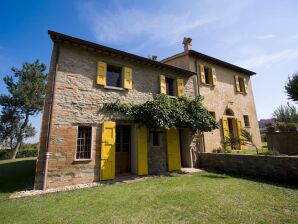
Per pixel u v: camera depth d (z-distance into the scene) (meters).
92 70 8.01
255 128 14.90
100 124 7.76
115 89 8.46
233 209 4.21
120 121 8.32
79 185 6.70
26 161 16.66
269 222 3.56
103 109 7.95
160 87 9.93
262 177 7.45
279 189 5.79
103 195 5.43
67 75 7.31
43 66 24.58
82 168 7.02
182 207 4.43
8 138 23.67
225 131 12.42
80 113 7.35
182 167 10.47
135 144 8.70
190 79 11.72
